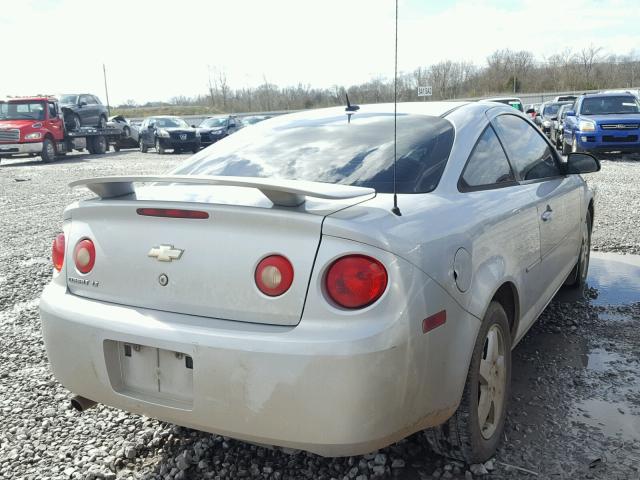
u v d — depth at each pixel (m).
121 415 3.21
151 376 2.32
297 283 2.08
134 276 2.36
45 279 5.97
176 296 2.27
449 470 2.61
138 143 30.95
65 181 15.51
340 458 2.72
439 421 2.33
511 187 3.21
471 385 2.45
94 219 2.51
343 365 1.98
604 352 3.83
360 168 2.75
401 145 2.86
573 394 3.28
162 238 2.31
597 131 15.69
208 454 2.81
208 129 26.95
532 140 3.83
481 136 3.11
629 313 4.49
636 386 3.36
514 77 62.84
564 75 66.62
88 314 2.40
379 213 2.22
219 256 2.19
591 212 5.05
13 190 13.79
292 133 3.23
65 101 26.47
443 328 2.24
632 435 2.85
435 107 3.25
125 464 2.78
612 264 5.83
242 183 2.04
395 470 2.62
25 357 4.04
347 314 2.03
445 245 2.32
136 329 2.26
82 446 2.93
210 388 2.14
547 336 4.11
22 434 3.05
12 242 7.85
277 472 2.63
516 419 3.02
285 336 2.05
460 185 2.75
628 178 12.01
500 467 2.63
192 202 2.26
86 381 2.44
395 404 2.08
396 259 2.08
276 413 2.06
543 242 3.46
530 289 3.25
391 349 2.02
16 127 21.86
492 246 2.69
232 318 2.17
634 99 16.75
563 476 2.55
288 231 2.11
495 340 2.71
